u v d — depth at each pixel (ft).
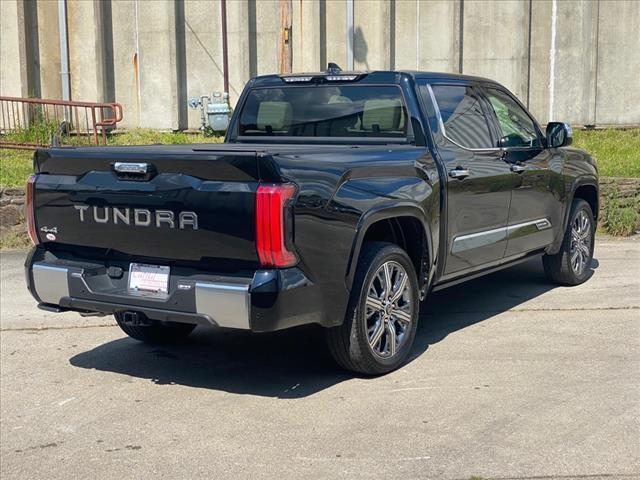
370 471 13.98
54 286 18.02
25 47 55.77
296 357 20.62
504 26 54.95
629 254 32.86
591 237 28.14
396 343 18.97
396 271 18.83
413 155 19.43
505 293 26.68
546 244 25.41
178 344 22.11
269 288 15.57
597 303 24.97
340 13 55.31
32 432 16.34
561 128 24.47
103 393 18.39
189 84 56.54
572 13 54.65
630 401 16.80
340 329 17.72
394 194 18.29
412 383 18.21
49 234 18.37
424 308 24.99
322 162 16.72
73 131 55.98
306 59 55.31
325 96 22.03
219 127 52.01
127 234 17.12
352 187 17.25
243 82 55.47
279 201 15.43
